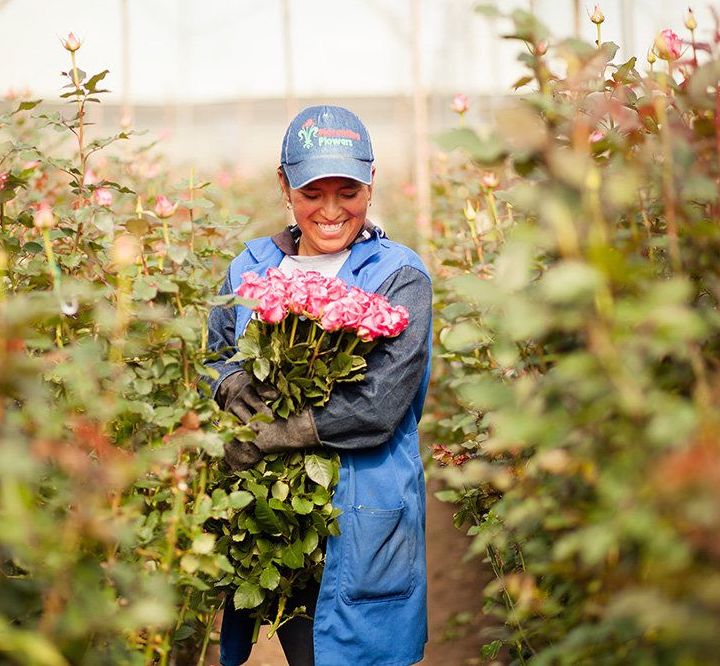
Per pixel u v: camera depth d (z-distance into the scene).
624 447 1.23
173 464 2.03
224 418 2.09
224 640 2.47
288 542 2.28
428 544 4.31
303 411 2.23
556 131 1.47
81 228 2.44
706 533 1.04
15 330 1.39
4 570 1.72
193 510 2.09
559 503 1.50
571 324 1.22
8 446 1.28
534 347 1.84
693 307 1.65
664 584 1.06
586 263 1.21
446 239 4.04
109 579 1.73
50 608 1.41
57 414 1.55
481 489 2.63
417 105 7.76
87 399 1.73
